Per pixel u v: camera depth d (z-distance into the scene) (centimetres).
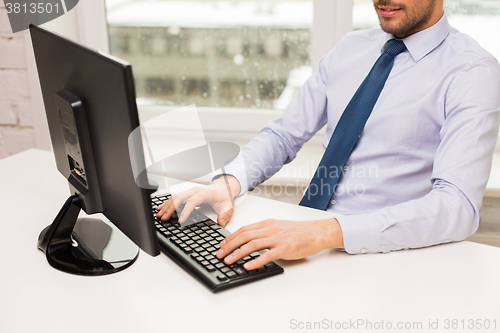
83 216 95
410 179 114
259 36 191
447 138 99
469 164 93
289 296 68
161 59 200
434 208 86
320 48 183
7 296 68
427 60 112
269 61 193
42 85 87
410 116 112
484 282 72
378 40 128
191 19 193
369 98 116
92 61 66
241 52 194
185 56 198
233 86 199
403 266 77
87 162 76
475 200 90
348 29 179
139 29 197
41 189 110
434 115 110
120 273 75
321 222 84
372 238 81
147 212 69
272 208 101
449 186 91
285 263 79
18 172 122
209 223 89
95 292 69
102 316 64
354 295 69
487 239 153
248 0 187
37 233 89
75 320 63
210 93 202
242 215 97
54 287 71
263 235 79
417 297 68
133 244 83
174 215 91
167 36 197
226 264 74
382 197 116
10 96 173
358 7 178
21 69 170
